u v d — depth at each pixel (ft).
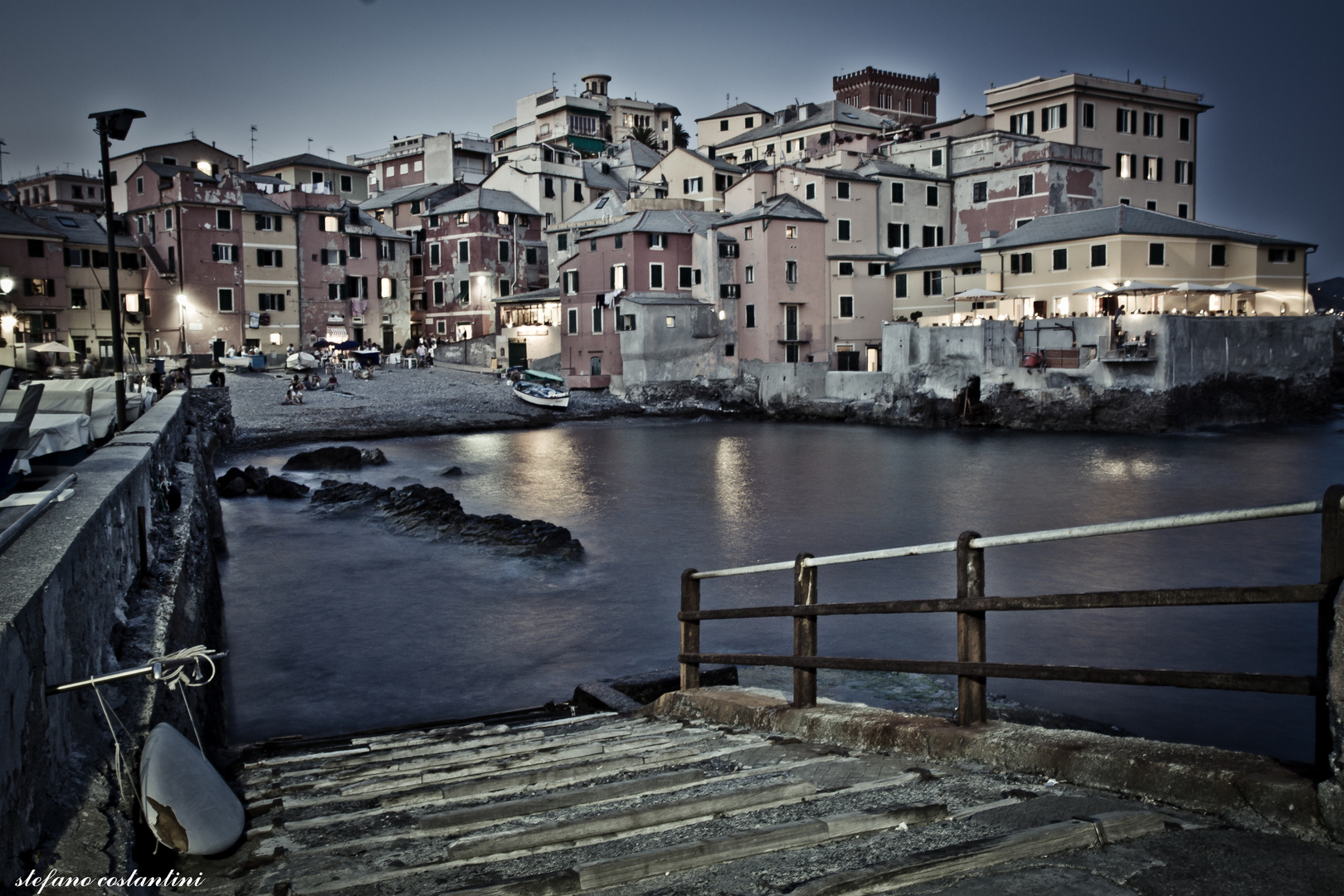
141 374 132.46
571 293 264.93
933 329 219.61
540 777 19.67
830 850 12.39
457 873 13.08
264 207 255.91
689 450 175.73
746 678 51.67
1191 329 189.47
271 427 184.34
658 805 15.15
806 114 351.87
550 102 382.22
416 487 108.37
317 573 79.30
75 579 20.75
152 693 23.09
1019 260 227.61
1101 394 194.29
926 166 279.49
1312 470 141.59
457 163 359.87
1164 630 61.72
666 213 261.03
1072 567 81.35
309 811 18.94
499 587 75.10
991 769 16.62
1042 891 10.30
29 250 214.90
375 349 253.65
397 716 46.47
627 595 72.54
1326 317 207.41
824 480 137.80
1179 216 282.77
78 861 13.94
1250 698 48.29
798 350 256.32
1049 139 270.26
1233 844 11.58
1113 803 13.33
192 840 15.99
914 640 59.41
